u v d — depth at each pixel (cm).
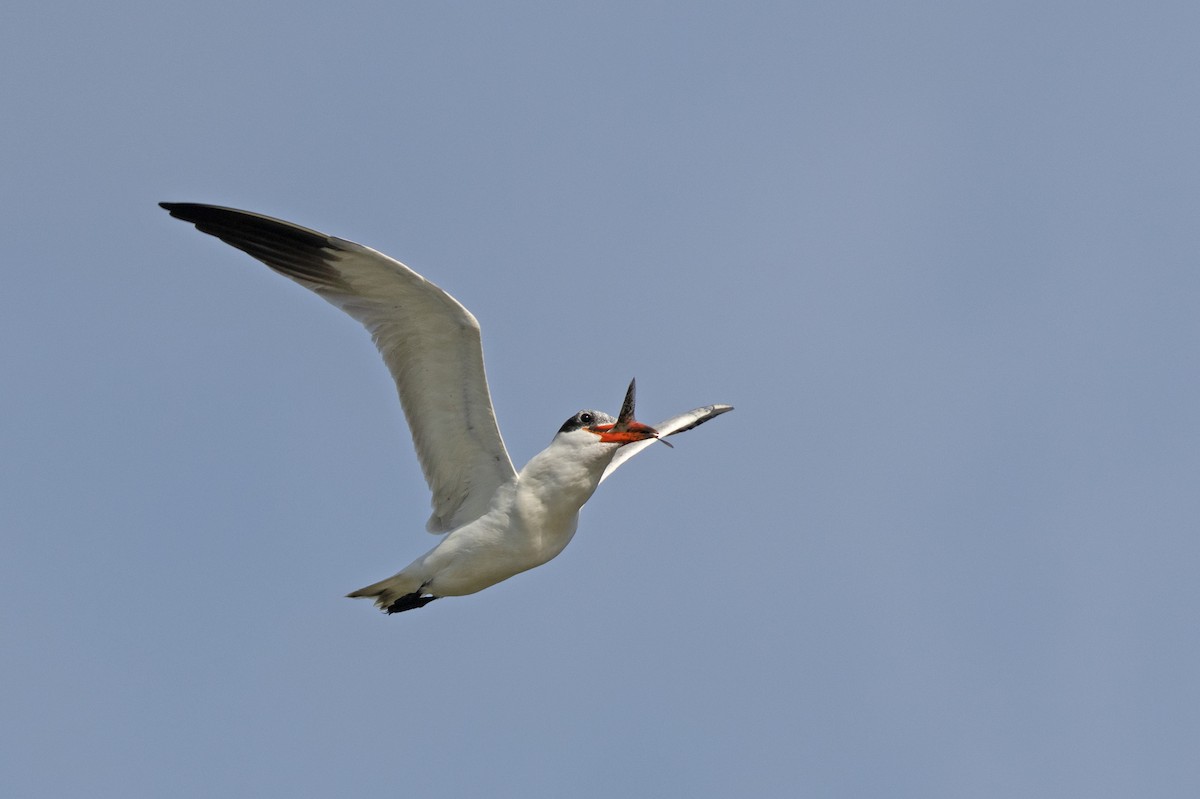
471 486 1658
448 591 1667
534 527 1638
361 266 1570
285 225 1598
